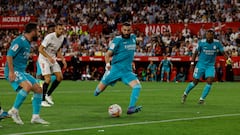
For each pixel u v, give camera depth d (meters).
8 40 85.81
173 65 69.94
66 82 64.00
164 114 25.59
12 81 21.16
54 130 19.17
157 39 74.06
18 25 91.31
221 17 75.69
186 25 74.69
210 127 20.33
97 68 73.31
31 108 28.62
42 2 94.00
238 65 67.38
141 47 74.44
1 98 36.88
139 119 23.19
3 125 20.69
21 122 20.97
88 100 35.09
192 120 22.78
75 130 19.17
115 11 86.69
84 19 87.19
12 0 96.50
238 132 18.95
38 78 31.89
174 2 82.56
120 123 21.61
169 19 79.88
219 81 66.69
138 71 72.38
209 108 29.30
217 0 78.62
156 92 44.47
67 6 91.12
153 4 83.69
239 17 74.88
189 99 36.50
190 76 67.81
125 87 52.16
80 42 80.00
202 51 32.12
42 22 90.50
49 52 31.86
